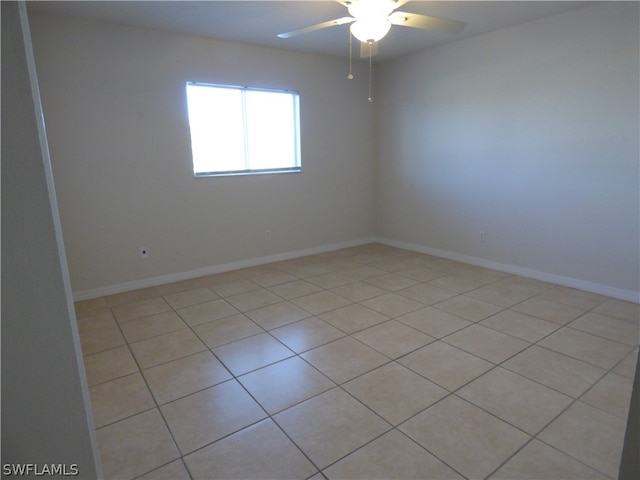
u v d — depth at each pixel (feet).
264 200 15.19
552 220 12.37
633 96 10.28
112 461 5.56
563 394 6.86
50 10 10.24
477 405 6.62
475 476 5.18
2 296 2.03
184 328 9.77
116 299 11.85
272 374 7.69
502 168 13.44
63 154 11.16
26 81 1.96
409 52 15.52
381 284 12.80
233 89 13.85
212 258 14.25
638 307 10.50
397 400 6.81
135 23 11.34
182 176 13.20
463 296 11.57
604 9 10.48
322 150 16.38
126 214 12.35
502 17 11.52
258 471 5.35
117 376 7.70
